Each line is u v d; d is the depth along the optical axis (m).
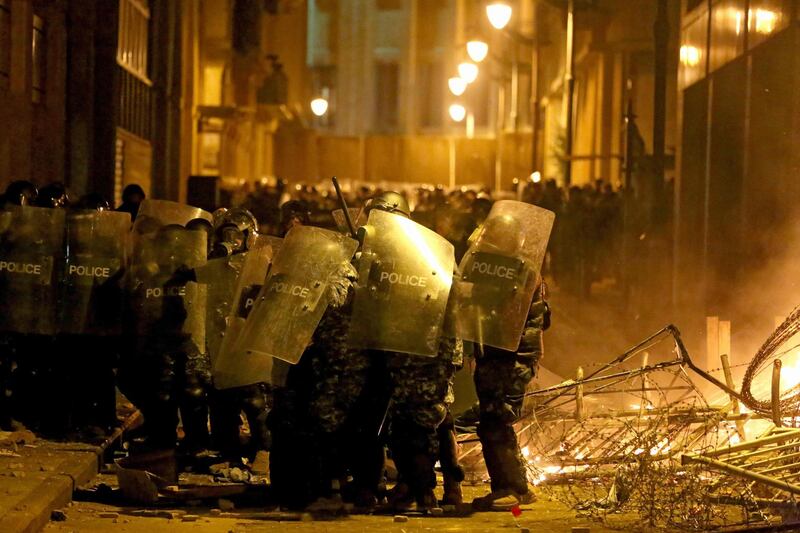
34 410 27.80
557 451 24.66
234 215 25.92
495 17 72.25
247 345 21.50
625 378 26.00
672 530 19.69
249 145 139.38
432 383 21.56
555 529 20.08
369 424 22.25
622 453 23.16
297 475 22.02
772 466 21.28
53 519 20.38
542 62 170.12
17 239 26.69
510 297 21.72
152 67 87.69
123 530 19.69
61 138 57.72
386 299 21.55
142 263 25.28
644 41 107.31
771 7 42.59
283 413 22.06
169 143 91.81
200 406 26.22
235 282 25.27
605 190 72.62
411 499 22.20
